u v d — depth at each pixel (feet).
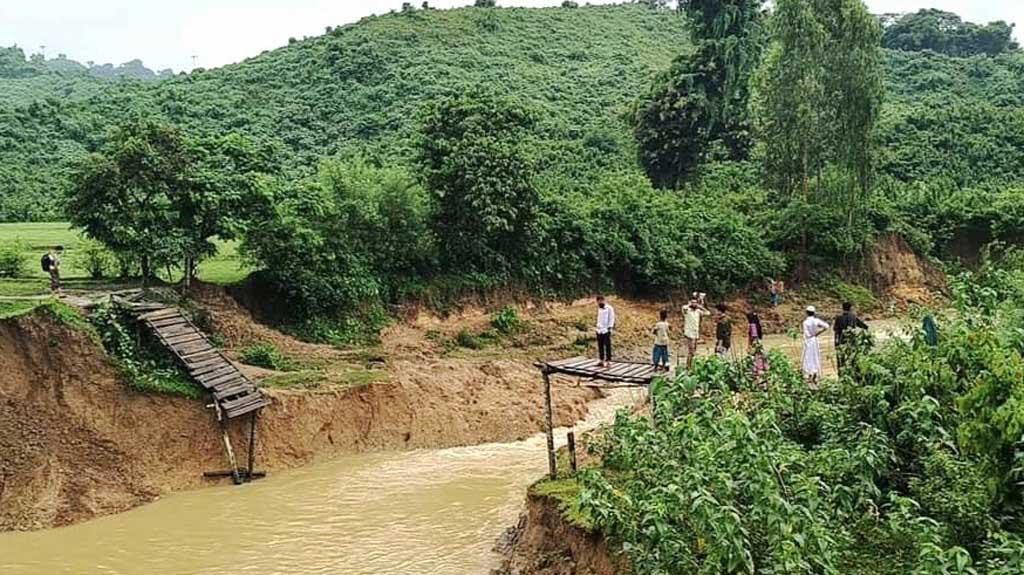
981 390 35.29
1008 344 40.63
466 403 86.12
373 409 80.79
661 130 174.60
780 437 39.06
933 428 42.60
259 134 189.67
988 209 167.32
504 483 69.97
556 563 47.75
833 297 148.77
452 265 117.91
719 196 165.48
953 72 265.54
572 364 62.03
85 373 69.26
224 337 87.97
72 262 99.45
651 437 39.58
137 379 70.33
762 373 52.80
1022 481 35.83
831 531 33.81
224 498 67.31
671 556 32.76
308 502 66.28
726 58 174.50
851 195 148.46
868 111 145.59
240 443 72.43
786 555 29.50
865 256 156.56
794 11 144.87
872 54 145.38
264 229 92.68
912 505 36.63
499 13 291.79
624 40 289.94
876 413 46.73
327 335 98.58
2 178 153.07
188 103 204.64
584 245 131.03
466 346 109.19
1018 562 29.81
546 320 122.21
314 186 98.53
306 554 56.85
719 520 30.81
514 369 96.43
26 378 67.82
